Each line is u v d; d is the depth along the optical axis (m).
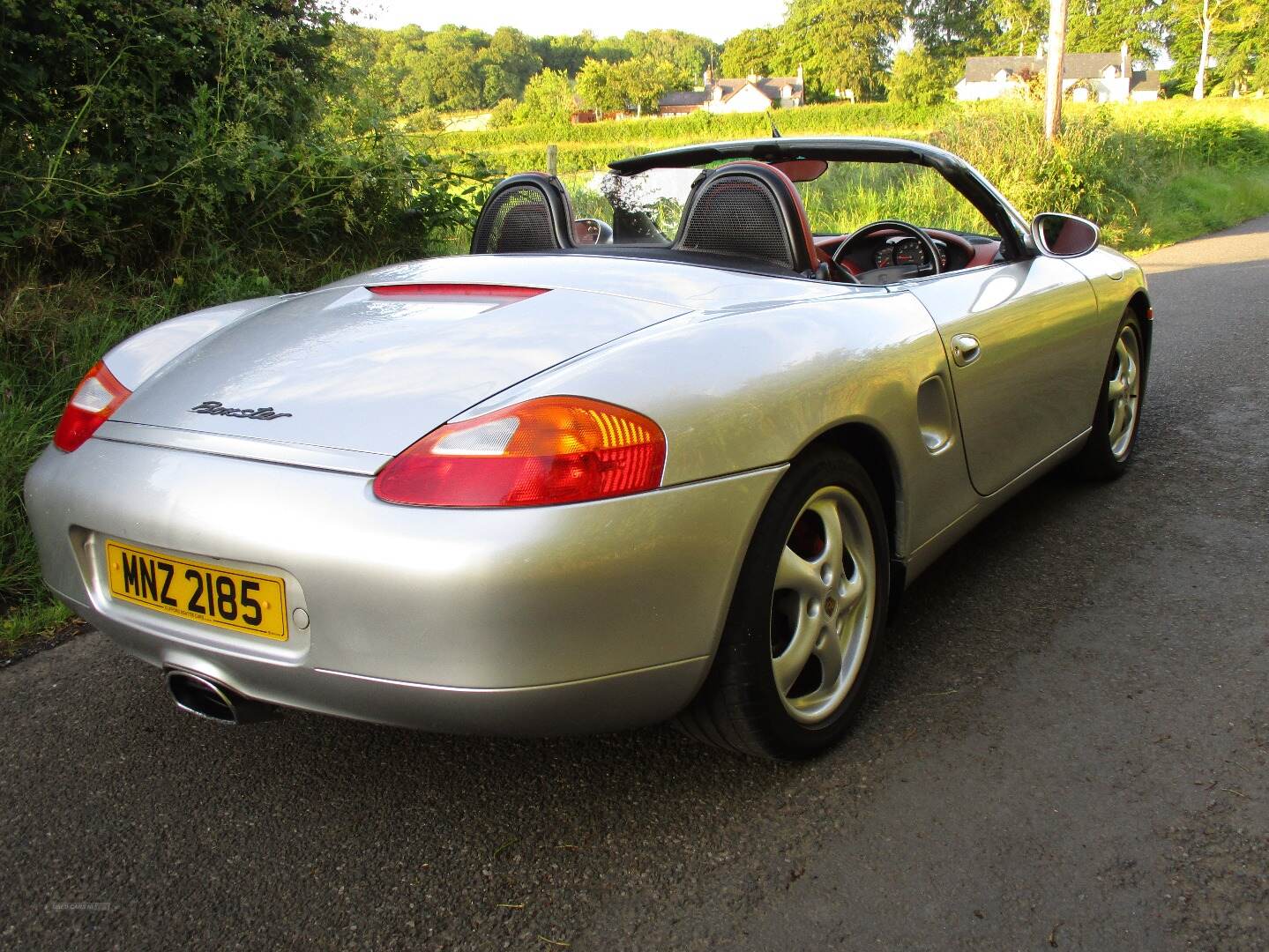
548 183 2.80
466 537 1.49
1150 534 3.19
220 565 1.67
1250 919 1.56
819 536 2.02
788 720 1.93
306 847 1.86
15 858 1.84
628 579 1.58
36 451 3.35
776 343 1.93
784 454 1.80
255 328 2.17
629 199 2.88
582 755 2.13
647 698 1.68
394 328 2.00
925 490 2.31
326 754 2.18
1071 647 2.49
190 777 2.10
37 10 4.61
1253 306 7.38
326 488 1.58
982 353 2.52
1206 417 4.49
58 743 2.24
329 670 1.59
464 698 1.54
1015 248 3.06
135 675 2.56
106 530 1.79
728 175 2.42
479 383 1.71
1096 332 3.25
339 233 5.64
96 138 4.80
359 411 1.70
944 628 2.62
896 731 2.15
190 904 1.71
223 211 4.89
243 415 1.77
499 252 2.85
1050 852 1.74
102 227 4.41
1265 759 1.98
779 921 1.62
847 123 52.56
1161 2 79.44
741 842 1.82
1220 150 20.70
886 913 1.62
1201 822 1.80
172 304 4.51
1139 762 2.00
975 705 2.24
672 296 2.07
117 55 4.86
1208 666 2.36
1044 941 1.54
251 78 5.44
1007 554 3.10
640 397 1.66
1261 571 2.86
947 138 13.58
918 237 2.86
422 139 6.20
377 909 1.69
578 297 2.05
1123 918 1.58
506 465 1.53
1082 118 14.15
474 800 1.99
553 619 1.53
